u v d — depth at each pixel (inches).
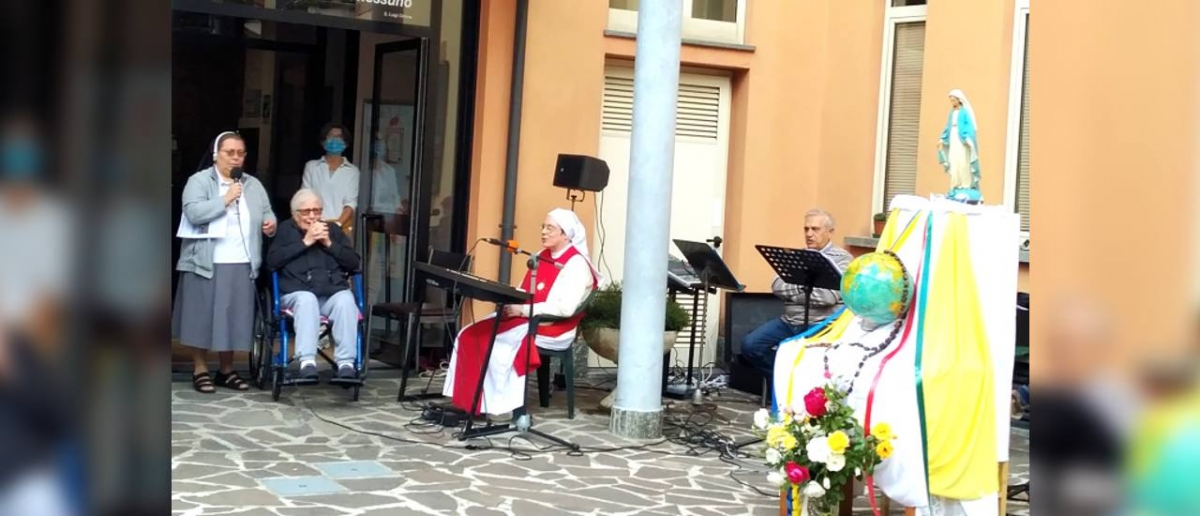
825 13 351.6
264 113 348.5
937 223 175.8
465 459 222.1
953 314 171.9
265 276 270.5
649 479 216.8
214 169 265.0
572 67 320.2
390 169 316.5
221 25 330.0
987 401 170.7
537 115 316.5
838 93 347.3
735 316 322.0
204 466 203.0
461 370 250.5
